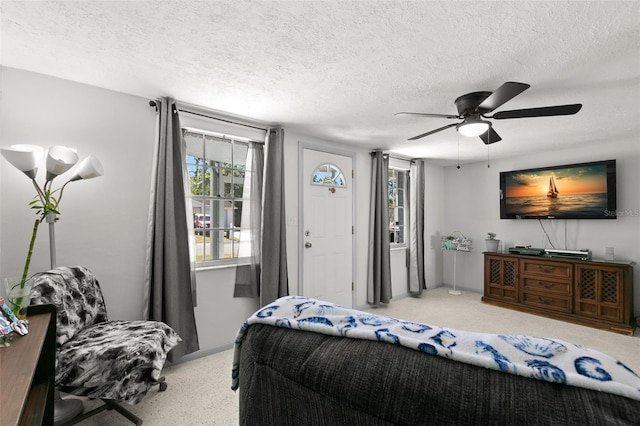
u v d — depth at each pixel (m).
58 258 2.11
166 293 2.38
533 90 2.22
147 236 2.41
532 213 4.24
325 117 2.90
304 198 3.55
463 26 1.51
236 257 3.02
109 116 2.30
